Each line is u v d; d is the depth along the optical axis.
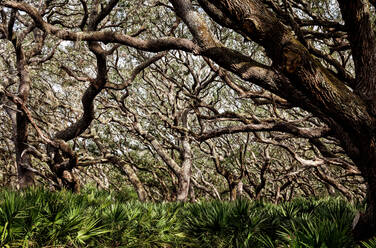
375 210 5.16
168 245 7.62
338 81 4.34
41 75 15.74
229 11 3.91
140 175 20.59
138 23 10.75
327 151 11.07
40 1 10.91
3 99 10.99
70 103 18.05
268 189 21.97
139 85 16.80
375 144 4.54
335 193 16.19
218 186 23.14
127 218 7.55
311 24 7.84
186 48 5.25
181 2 5.13
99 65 9.73
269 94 9.36
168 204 10.83
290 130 8.83
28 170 13.01
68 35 6.76
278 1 8.52
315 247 4.90
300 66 3.87
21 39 11.13
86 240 6.39
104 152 15.87
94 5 9.62
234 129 9.49
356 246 5.42
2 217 5.45
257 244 6.86
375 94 4.54
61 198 7.46
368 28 4.75
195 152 22.02
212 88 16.00
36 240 5.77
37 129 11.12
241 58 4.83
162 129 18.38
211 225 7.43
